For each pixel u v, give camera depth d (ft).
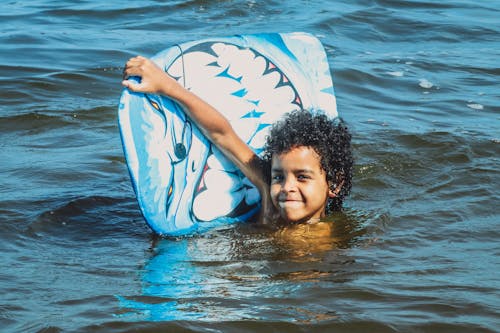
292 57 28.30
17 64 42.22
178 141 24.31
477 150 32.24
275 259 21.77
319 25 51.24
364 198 27.17
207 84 26.25
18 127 34.50
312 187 23.75
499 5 58.13
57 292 19.44
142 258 21.99
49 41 46.85
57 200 26.66
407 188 28.27
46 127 34.63
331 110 27.96
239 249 22.59
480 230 24.03
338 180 24.63
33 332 17.26
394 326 17.69
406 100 39.55
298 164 23.58
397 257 21.88
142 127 23.31
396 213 25.54
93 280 20.26
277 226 24.29
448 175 29.45
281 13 54.54
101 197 27.27
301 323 17.79
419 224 24.57
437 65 44.93
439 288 19.70
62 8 54.90
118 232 24.25
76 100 37.91
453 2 58.59
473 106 38.86
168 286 19.85
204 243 23.18
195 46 26.81
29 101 37.35
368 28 51.47
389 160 30.86
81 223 24.91
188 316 18.04
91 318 17.94
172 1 56.80
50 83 39.65
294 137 23.65
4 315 18.10
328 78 28.55
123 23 51.93
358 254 22.08
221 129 24.89
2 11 53.98
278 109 27.02
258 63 27.53
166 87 23.88
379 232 23.85
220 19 53.06
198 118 24.62
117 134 34.14
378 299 19.04
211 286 19.89
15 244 22.88
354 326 17.69
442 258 21.79
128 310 18.39
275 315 18.15
